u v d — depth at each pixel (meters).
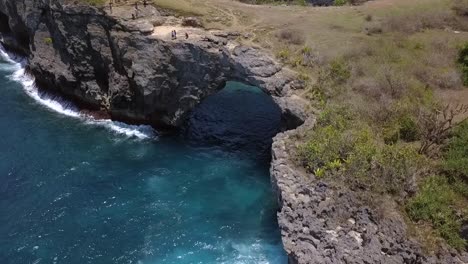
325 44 50.81
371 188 31.61
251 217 38.94
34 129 50.34
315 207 30.33
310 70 46.44
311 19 57.94
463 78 43.88
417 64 46.16
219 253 35.44
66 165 44.59
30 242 35.84
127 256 35.00
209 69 47.66
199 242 36.44
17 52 68.94
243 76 46.50
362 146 34.03
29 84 60.50
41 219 38.03
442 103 39.75
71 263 34.28
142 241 36.38
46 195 40.59
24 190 41.06
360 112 39.22
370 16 57.47
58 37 55.09
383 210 30.05
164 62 48.09
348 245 28.08
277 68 45.69
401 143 36.16
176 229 37.59
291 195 31.62
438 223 29.05
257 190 42.03
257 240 36.62
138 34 49.06
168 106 50.06
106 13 50.91
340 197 30.78
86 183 42.28
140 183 42.59
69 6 52.03
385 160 32.97
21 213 38.56
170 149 47.84
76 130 50.62
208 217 38.88
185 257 35.06
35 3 56.50
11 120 51.81
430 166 33.12
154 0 54.97
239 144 48.56
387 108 38.97
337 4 68.56
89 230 37.19
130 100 51.06
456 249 28.09
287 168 33.88
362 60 47.09
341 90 42.66
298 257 28.12
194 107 51.03
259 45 50.03
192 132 50.56
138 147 48.00
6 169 43.53
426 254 27.73
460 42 50.31
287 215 30.41
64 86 55.38
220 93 57.06
